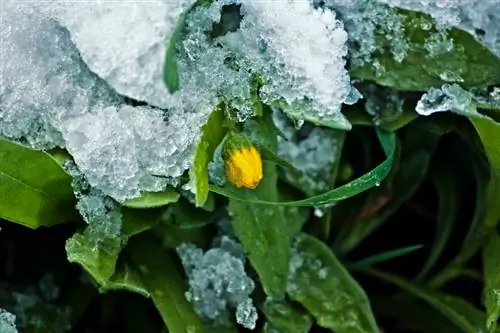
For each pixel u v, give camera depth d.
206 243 0.78
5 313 0.75
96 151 0.72
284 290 0.77
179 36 0.72
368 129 0.80
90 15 0.71
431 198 0.82
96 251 0.73
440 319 0.80
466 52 0.75
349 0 0.75
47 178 0.73
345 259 0.81
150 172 0.72
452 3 0.75
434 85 0.76
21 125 0.72
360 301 0.77
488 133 0.74
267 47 0.73
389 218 0.83
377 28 0.75
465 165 0.81
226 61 0.73
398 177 0.80
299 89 0.73
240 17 0.74
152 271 0.76
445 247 0.81
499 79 0.75
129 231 0.74
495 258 0.77
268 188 0.76
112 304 0.79
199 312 0.77
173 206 0.76
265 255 0.76
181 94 0.72
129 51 0.70
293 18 0.73
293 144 0.78
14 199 0.72
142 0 0.70
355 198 0.80
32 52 0.72
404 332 0.82
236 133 0.72
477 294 0.81
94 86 0.72
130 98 0.73
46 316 0.78
